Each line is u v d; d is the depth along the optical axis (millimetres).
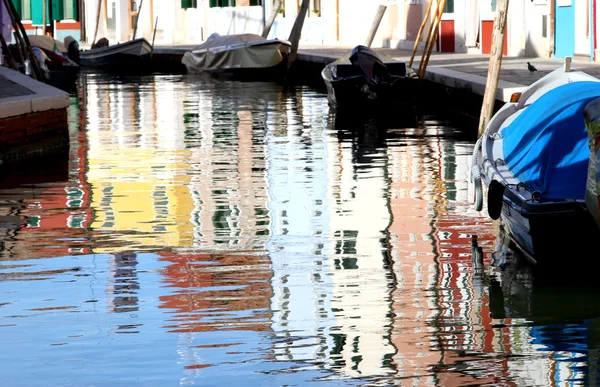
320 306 16172
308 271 18250
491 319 15438
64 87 63375
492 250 19438
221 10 96750
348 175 27688
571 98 19656
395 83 44312
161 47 90188
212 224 22031
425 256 19109
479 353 14039
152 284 17547
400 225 21656
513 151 20344
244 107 47594
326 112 44500
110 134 37656
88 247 20172
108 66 83625
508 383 12961
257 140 35344
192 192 25641
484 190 25047
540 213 16922
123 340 14727
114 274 18203
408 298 16578
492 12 59406
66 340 14750
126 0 107125
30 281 17812
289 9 88375
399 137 35375
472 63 51844
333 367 13617
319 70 65438
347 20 80125
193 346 14461
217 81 67000
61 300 16672
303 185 26328
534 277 17625
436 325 15219
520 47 56406
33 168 29766
